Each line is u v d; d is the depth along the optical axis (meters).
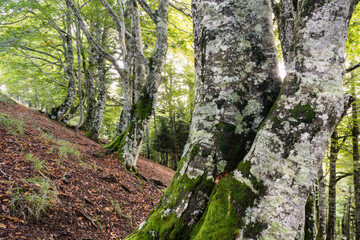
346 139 8.26
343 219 19.56
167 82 19.56
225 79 1.57
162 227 1.53
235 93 1.55
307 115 1.12
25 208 2.39
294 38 1.29
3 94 9.16
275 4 2.61
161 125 21.45
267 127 1.24
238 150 1.53
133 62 8.23
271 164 1.16
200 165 1.54
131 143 6.95
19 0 6.02
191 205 1.47
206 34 1.70
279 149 1.15
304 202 1.09
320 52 1.15
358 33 5.16
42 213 2.53
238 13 1.63
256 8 1.66
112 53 10.80
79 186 3.82
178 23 10.72
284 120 1.17
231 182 1.30
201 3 1.79
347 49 5.78
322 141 1.11
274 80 1.59
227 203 1.25
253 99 1.57
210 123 1.58
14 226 2.12
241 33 1.61
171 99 19.97
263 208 1.12
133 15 6.83
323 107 1.11
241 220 1.17
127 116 7.87
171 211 1.55
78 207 3.15
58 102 18.77
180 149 20.55
